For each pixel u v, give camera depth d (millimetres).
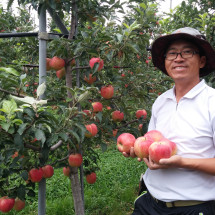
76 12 2381
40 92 1738
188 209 1467
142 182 1903
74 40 2164
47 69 2420
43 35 2170
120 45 2109
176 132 1540
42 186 2293
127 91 2664
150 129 1842
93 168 2908
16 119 1459
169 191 1528
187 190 1465
